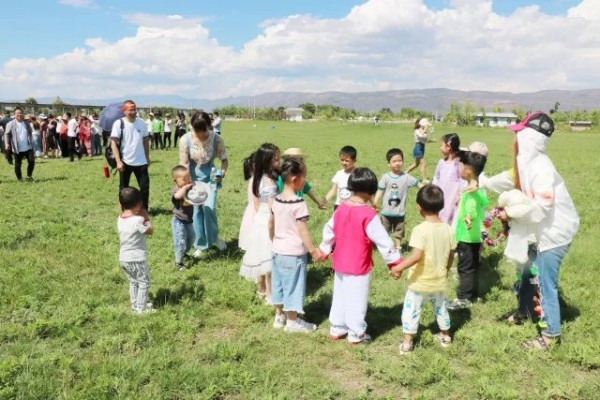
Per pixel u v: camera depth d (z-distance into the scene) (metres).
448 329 4.89
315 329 5.27
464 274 5.81
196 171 7.95
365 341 4.97
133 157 10.03
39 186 14.02
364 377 4.38
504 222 5.57
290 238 5.06
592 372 4.40
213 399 4.02
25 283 6.25
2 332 4.97
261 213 5.89
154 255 7.62
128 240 5.38
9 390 3.90
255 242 5.90
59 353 4.57
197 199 6.98
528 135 4.68
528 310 5.30
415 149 14.97
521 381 4.27
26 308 5.66
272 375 4.32
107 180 15.23
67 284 6.38
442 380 4.23
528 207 4.53
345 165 7.13
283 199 5.07
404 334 4.74
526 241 4.79
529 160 4.68
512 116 101.81
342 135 44.94
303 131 53.31
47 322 5.11
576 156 24.97
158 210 11.03
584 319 5.32
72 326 5.16
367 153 24.61
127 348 4.77
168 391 4.04
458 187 6.63
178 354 4.66
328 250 5.09
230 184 14.47
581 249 7.89
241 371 4.34
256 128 60.91
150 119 25.62
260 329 5.25
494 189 5.57
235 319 5.50
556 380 4.18
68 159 21.69
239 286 6.43
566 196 4.66
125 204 5.39
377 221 4.78
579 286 6.41
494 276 6.84
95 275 6.80
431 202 4.70
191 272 6.82
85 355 4.64
